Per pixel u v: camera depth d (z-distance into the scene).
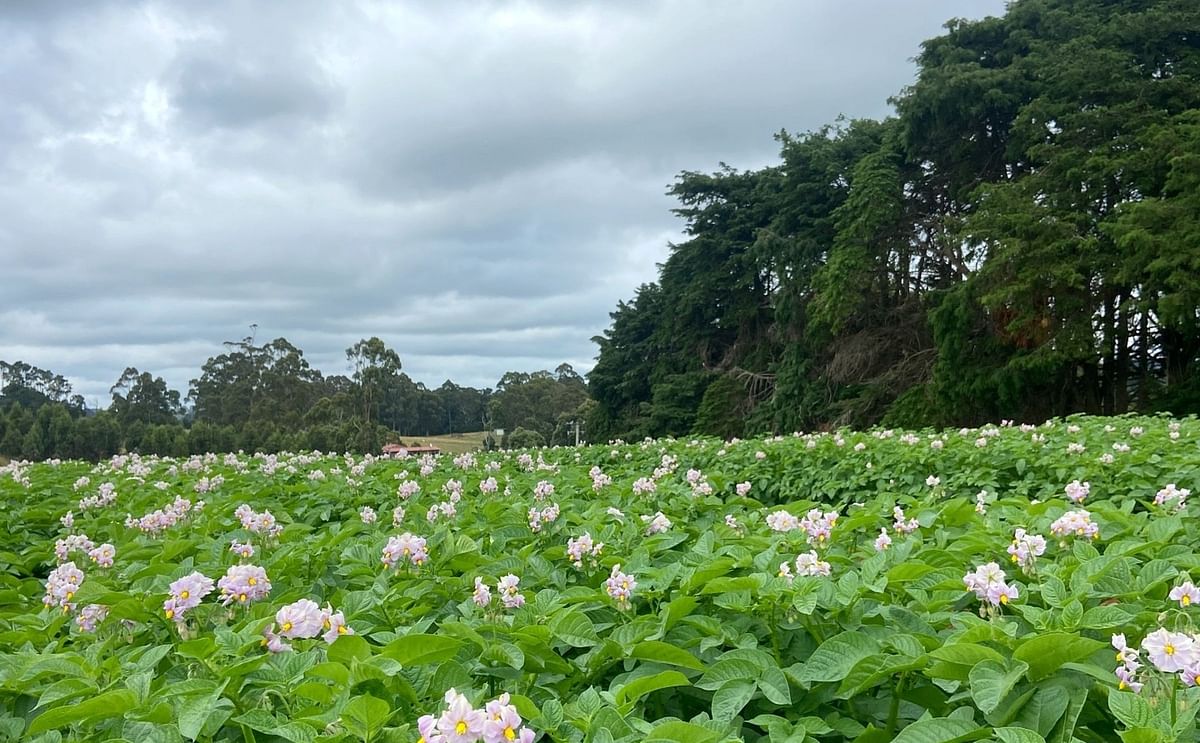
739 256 33.72
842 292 26.34
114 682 2.65
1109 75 22.75
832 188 30.55
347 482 8.09
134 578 4.09
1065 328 20.73
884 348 27.67
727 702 2.44
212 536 5.56
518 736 1.93
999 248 21.53
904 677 2.52
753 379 32.59
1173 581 2.94
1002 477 8.09
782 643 2.94
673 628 2.99
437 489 7.33
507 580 3.21
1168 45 23.73
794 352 29.30
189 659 2.77
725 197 36.41
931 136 25.95
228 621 3.24
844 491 9.15
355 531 5.05
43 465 12.18
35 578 5.37
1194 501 5.21
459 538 4.20
